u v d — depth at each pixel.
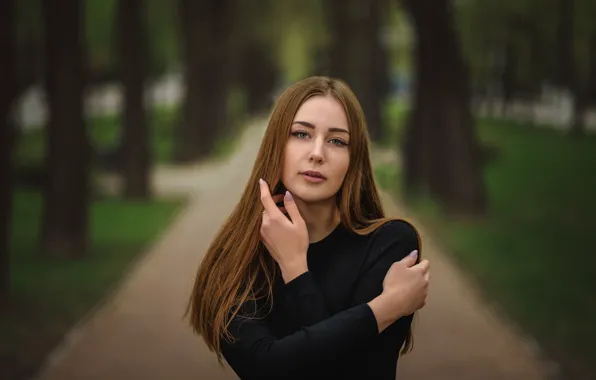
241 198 1.74
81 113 11.62
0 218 8.16
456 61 15.10
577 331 7.27
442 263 10.35
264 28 37.16
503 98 49.44
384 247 1.70
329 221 1.76
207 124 28.09
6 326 7.43
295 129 1.68
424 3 15.33
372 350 1.64
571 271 10.37
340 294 1.68
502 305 8.34
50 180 11.48
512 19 37.06
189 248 11.42
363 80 29.69
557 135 38.62
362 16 29.00
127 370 5.85
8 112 8.16
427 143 17.09
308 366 1.56
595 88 40.53
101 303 8.39
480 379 5.60
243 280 1.70
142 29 18.17
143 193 17.80
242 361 1.63
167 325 7.16
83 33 11.63
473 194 14.96
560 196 19.05
